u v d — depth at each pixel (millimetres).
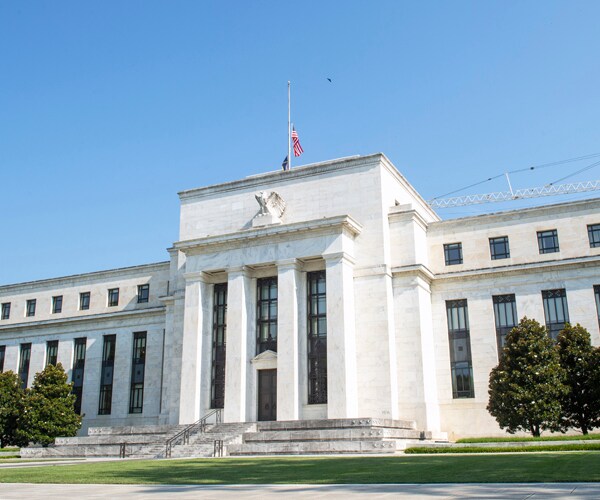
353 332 54625
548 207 57656
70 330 77562
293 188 61469
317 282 57250
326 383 54219
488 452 36688
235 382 54812
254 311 57969
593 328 53312
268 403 55531
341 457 35906
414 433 49031
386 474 22547
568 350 48125
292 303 54812
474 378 55938
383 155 58562
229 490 19094
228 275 58031
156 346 71375
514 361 47625
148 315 72750
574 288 54750
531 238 57688
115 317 74438
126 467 32094
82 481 24156
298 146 67188
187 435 48812
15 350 80562
